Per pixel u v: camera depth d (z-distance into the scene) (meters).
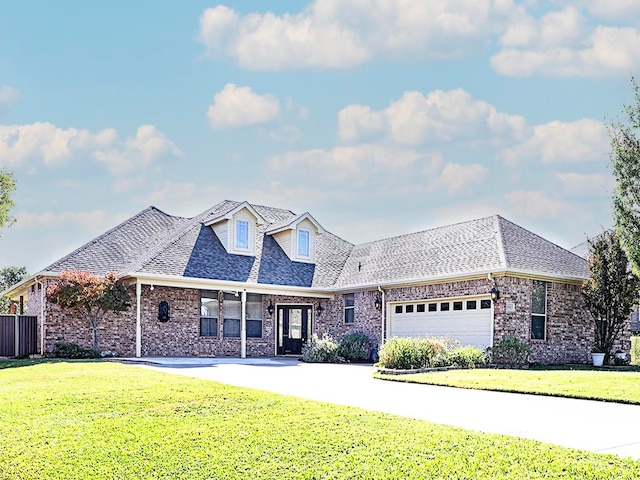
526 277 18.92
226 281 22.47
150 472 6.21
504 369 16.30
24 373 14.21
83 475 6.18
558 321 19.64
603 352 19.44
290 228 25.83
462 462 6.22
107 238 23.92
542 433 7.65
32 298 23.41
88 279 19.92
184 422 8.38
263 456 6.66
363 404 10.09
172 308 22.45
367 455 6.59
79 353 20.17
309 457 6.59
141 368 15.20
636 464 6.03
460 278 19.56
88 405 9.69
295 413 8.95
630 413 9.16
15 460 6.68
